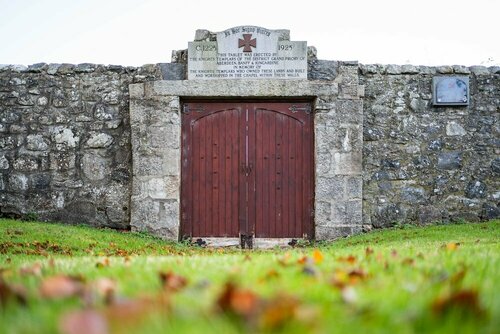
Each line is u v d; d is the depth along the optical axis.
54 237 7.45
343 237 8.84
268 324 1.74
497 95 9.28
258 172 9.14
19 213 9.09
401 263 3.45
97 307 2.06
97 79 9.16
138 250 7.46
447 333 1.77
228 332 1.72
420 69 9.20
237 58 8.96
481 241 6.62
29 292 2.35
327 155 8.90
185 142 9.15
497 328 1.80
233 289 1.98
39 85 9.16
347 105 8.93
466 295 1.96
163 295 2.14
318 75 9.01
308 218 9.11
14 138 9.14
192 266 3.53
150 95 8.91
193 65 8.95
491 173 9.21
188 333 1.68
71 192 9.08
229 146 9.15
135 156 8.91
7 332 1.76
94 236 7.95
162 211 8.85
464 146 9.21
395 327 1.83
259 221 9.12
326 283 2.62
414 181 9.16
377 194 9.12
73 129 9.13
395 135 9.16
